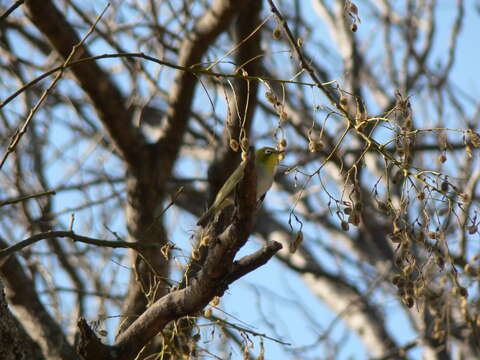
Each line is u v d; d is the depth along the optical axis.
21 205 12.80
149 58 6.96
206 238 6.43
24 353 6.43
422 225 6.66
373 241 16.56
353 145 14.79
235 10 10.66
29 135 13.32
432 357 13.30
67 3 13.13
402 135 6.40
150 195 11.59
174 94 11.80
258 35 10.66
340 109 6.47
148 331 6.59
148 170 11.62
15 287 10.30
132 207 11.58
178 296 6.53
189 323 7.30
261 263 6.27
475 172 10.50
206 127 15.54
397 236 6.59
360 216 6.32
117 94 11.35
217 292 6.34
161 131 12.05
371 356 15.70
